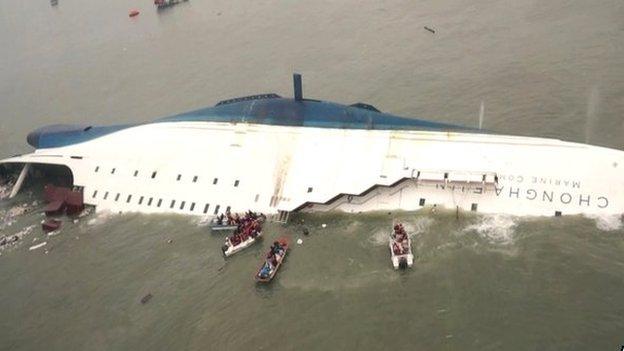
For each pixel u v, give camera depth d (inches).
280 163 2242.9
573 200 1895.9
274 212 2133.4
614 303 1581.0
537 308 1599.4
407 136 2196.1
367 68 3253.0
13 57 4419.3
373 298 1721.2
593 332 1510.8
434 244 1878.7
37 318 1888.5
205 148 2388.0
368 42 3572.8
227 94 3243.1
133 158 2470.5
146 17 4810.5
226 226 2108.8
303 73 3329.2
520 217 1909.4
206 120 2503.7
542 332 1531.7
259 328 1691.7
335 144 2235.5
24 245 2278.5
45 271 2101.4
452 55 3208.7
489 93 2792.8
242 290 1841.8
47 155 2642.7
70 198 2415.1
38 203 2546.8
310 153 2234.3
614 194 1876.2
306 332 1649.9
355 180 2105.1
